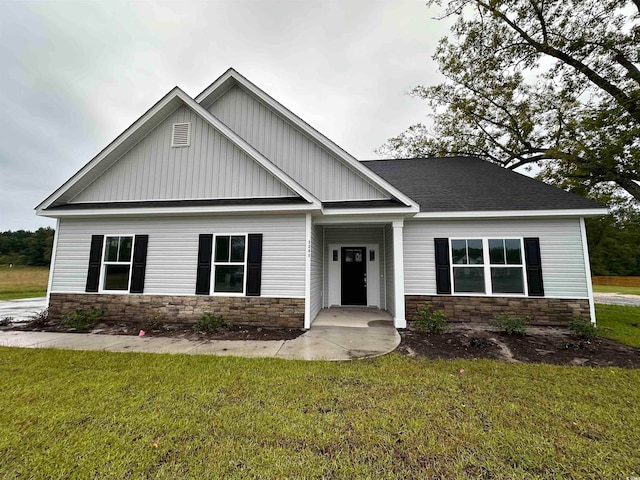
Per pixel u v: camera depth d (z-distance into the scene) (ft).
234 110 30.60
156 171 27.43
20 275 88.58
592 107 36.35
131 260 26.73
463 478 7.18
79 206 26.89
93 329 23.67
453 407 10.78
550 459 7.95
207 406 10.75
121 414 10.09
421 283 28.19
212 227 26.20
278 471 7.36
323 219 27.04
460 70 47.03
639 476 7.34
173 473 7.26
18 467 7.45
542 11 35.73
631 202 44.09
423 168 37.70
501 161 52.19
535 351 18.16
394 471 7.41
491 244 27.55
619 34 32.63
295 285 24.63
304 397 11.53
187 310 25.55
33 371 14.20
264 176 25.98
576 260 26.14
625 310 35.70
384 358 16.60
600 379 13.65
